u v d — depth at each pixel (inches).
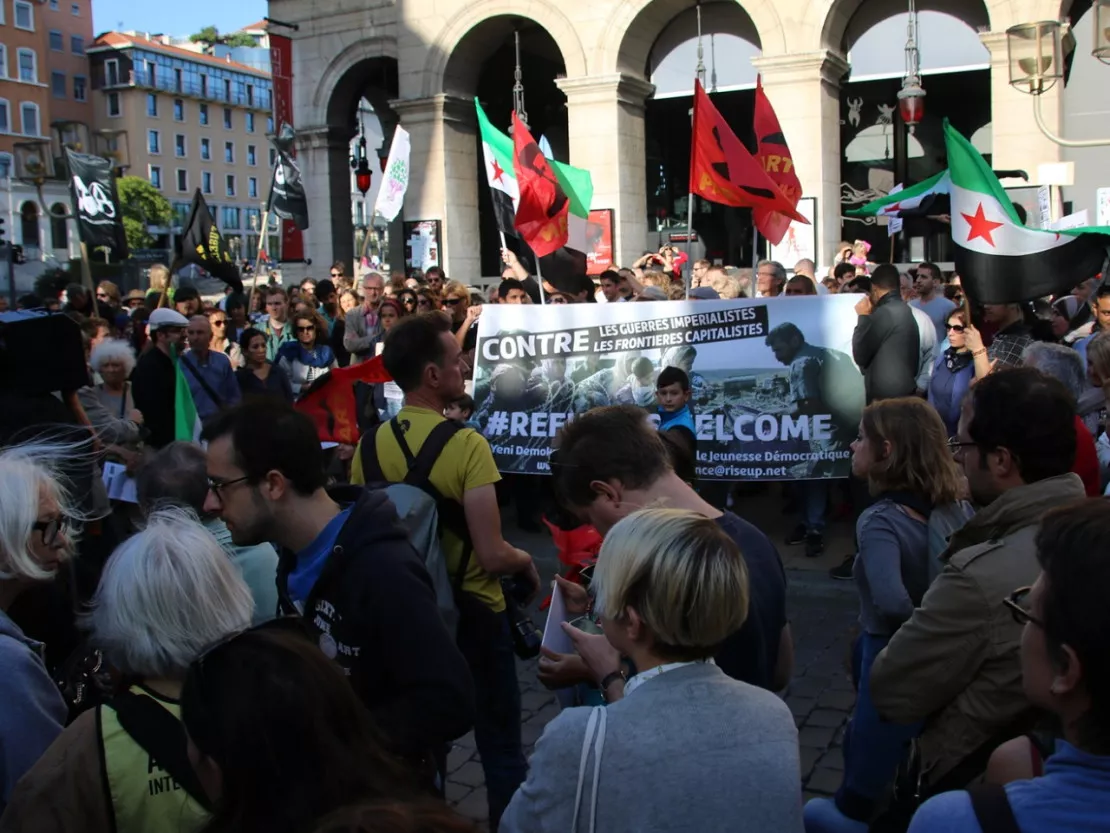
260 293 587.2
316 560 105.7
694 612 78.4
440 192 850.1
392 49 869.8
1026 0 630.5
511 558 141.5
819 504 306.7
